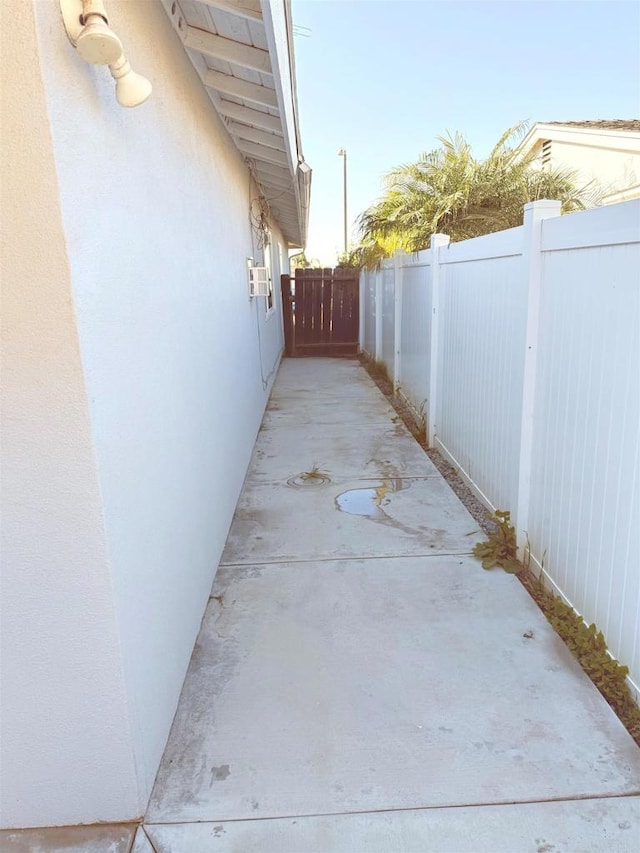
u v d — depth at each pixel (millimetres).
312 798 1784
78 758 1681
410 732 2031
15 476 1465
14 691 1621
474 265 4027
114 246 1660
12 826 1727
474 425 4184
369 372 10086
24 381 1402
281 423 6633
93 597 1554
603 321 2273
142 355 1907
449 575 3104
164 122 2312
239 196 4980
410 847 1623
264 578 3121
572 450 2584
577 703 2148
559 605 2637
